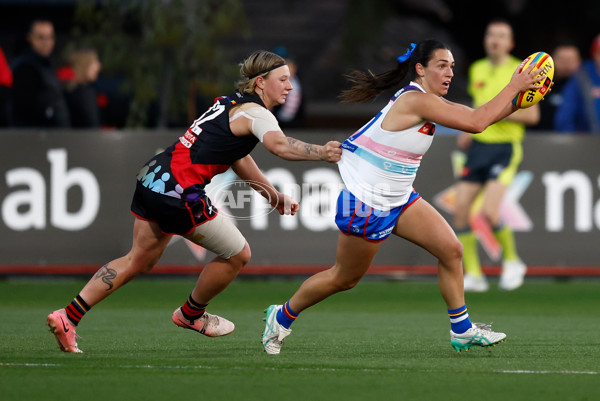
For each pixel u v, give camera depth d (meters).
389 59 83.31
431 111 20.45
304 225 40.19
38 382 18.12
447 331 27.30
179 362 20.64
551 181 40.62
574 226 40.84
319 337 25.75
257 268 40.09
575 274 40.91
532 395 17.25
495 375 19.27
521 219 40.59
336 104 75.38
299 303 21.94
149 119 51.38
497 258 40.88
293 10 85.81
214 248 21.95
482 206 39.44
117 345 23.62
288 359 21.34
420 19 83.00
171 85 51.88
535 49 70.81
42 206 39.75
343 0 88.06
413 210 21.48
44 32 42.84
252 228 39.94
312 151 19.86
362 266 21.52
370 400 16.75
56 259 39.88
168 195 20.97
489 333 22.34
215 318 23.72
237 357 21.59
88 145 39.69
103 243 39.84
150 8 50.66
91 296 21.67
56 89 43.31
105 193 39.75
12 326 27.28
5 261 39.78
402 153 20.75
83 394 17.09
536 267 40.75
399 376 19.06
